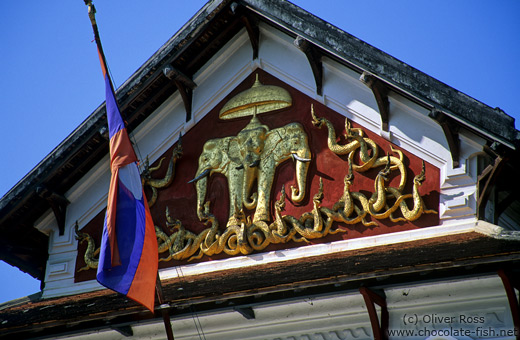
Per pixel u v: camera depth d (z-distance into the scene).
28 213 24.45
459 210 20.83
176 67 23.84
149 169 24.16
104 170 24.67
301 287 19.58
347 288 19.72
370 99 22.36
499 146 19.91
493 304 19.31
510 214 23.20
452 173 21.11
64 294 23.91
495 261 18.31
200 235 22.92
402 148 21.80
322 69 23.09
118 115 22.14
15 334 21.97
